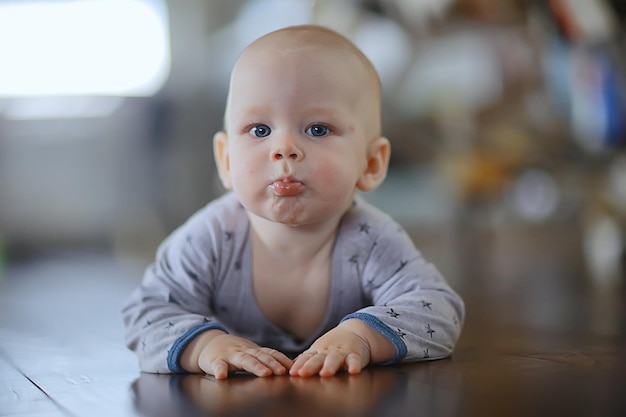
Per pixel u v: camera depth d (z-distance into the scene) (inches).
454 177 145.1
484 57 138.9
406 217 190.4
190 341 45.5
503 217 154.3
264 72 46.4
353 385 39.0
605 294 85.4
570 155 133.6
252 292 51.1
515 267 120.3
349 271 50.3
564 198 148.3
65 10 212.2
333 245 50.4
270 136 46.4
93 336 66.7
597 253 125.0
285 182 45.4
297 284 50.8
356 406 34.4
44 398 40.5
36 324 75.7
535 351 50.2
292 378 41.3
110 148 217.3
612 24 115.5
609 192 127.0
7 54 210.1
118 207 217.3
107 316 80.6
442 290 50.0
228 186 52.0
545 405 34.2
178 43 226.5
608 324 63.4
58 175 212.2
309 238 49.8
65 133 213.3
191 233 51.3
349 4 149.6
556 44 121.2
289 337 52.4
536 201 152.6
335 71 46.9
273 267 50.7
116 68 218.5
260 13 225.1
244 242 50.9
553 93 129.8
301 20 221.1
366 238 50.2
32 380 46.8
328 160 46.0
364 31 149.6
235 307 51.8
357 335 44.2
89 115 214.8
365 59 49.8
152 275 51.8
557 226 153.5
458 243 146.4
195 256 50.6
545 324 64.4
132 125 219.5
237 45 226.1
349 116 47.2
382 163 50.7
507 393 36.7
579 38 116.4
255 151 46.3
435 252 144.7
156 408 36.0
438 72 143.9
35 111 211.6
